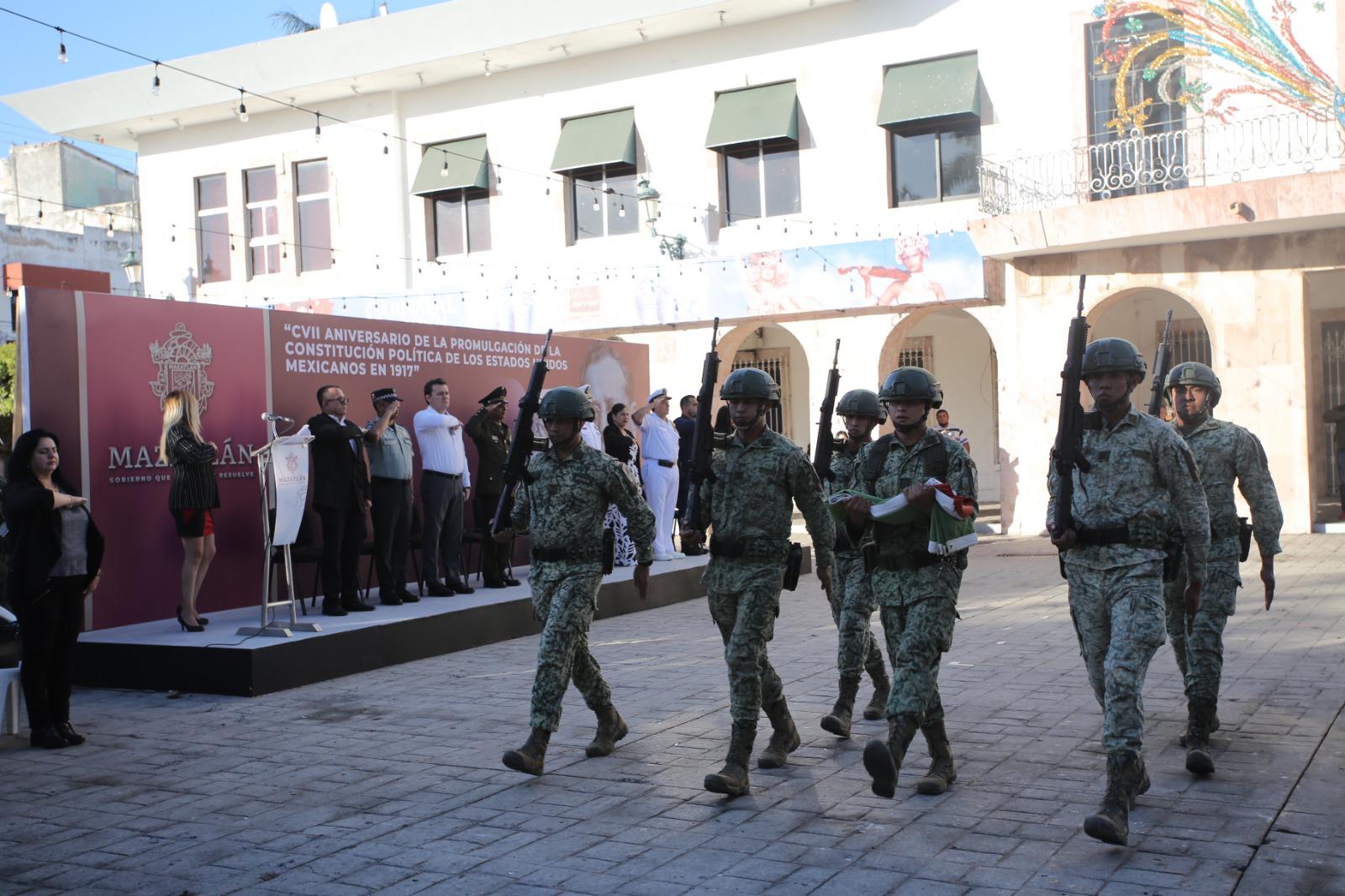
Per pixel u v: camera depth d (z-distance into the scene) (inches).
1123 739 189.8
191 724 302.5
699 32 841.5
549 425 249.1
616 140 858.8
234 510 418.3
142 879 192.4
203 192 1027.9
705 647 387.9
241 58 936.3
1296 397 675.4
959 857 187.5
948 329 930.1
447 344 510.9
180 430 370.0
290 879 189.9
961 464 219.0
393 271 953.5
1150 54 710.5
